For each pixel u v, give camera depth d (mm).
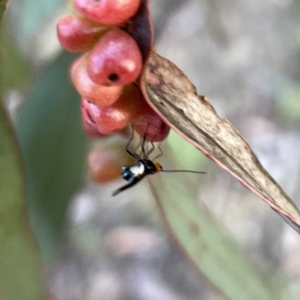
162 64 126
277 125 407
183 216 173
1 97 146
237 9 398
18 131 194
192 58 415
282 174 384
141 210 406
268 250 374
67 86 194
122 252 394
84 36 132
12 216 151
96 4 119
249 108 414
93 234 395
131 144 173
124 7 119
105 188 406
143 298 376
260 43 405
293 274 358
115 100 131
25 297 153
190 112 125
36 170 197
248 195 385
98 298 377
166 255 390
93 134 146
